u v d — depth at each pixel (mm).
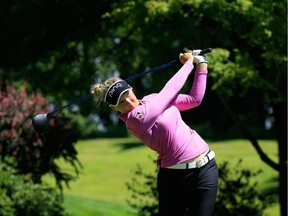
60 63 26203
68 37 24484
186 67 9344
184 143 9148
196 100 9359
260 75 20562
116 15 21703
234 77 19188
